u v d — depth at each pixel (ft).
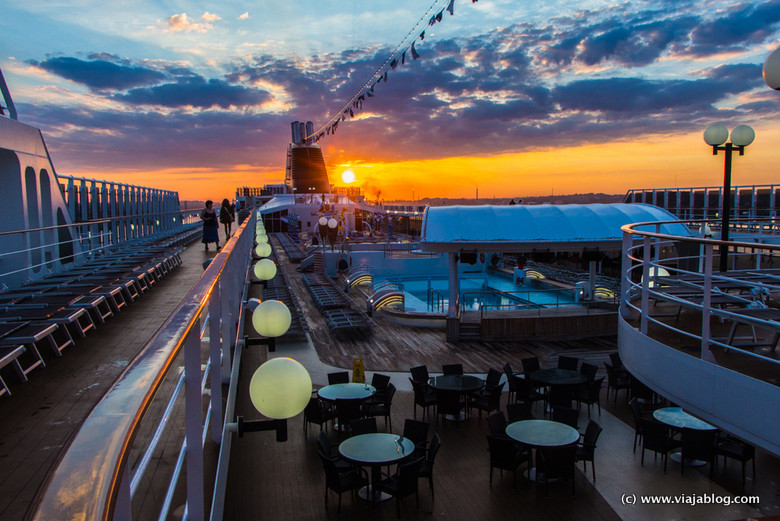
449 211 64.95
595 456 31.89
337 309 69.05
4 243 36.76
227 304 19.54
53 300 28.81
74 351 24.64
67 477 2.77
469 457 31.91
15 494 12.35
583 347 57.26
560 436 28.45
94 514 2.44
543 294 86.43
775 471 29.81
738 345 21.95
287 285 77.00
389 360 51.55
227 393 19.24
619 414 38.86
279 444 33.22
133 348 25.11
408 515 25.44
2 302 28.27
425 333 62.08
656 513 25.41
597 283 76.18
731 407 16.44
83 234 55.77
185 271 51.57
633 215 66.59
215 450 15.71
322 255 100.99
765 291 21.85
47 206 42.78
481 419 38.09
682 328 26.25
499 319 59.11
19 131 37.35
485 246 61.41
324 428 35.94
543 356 53.57
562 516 25.23
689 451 28.91
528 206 67.72
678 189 87.92
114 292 31.96
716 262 51.26
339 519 25.03
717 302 21.43
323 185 252.21
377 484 25.96
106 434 3.32
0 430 16.19
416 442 29.66
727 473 29.60
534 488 28.04
